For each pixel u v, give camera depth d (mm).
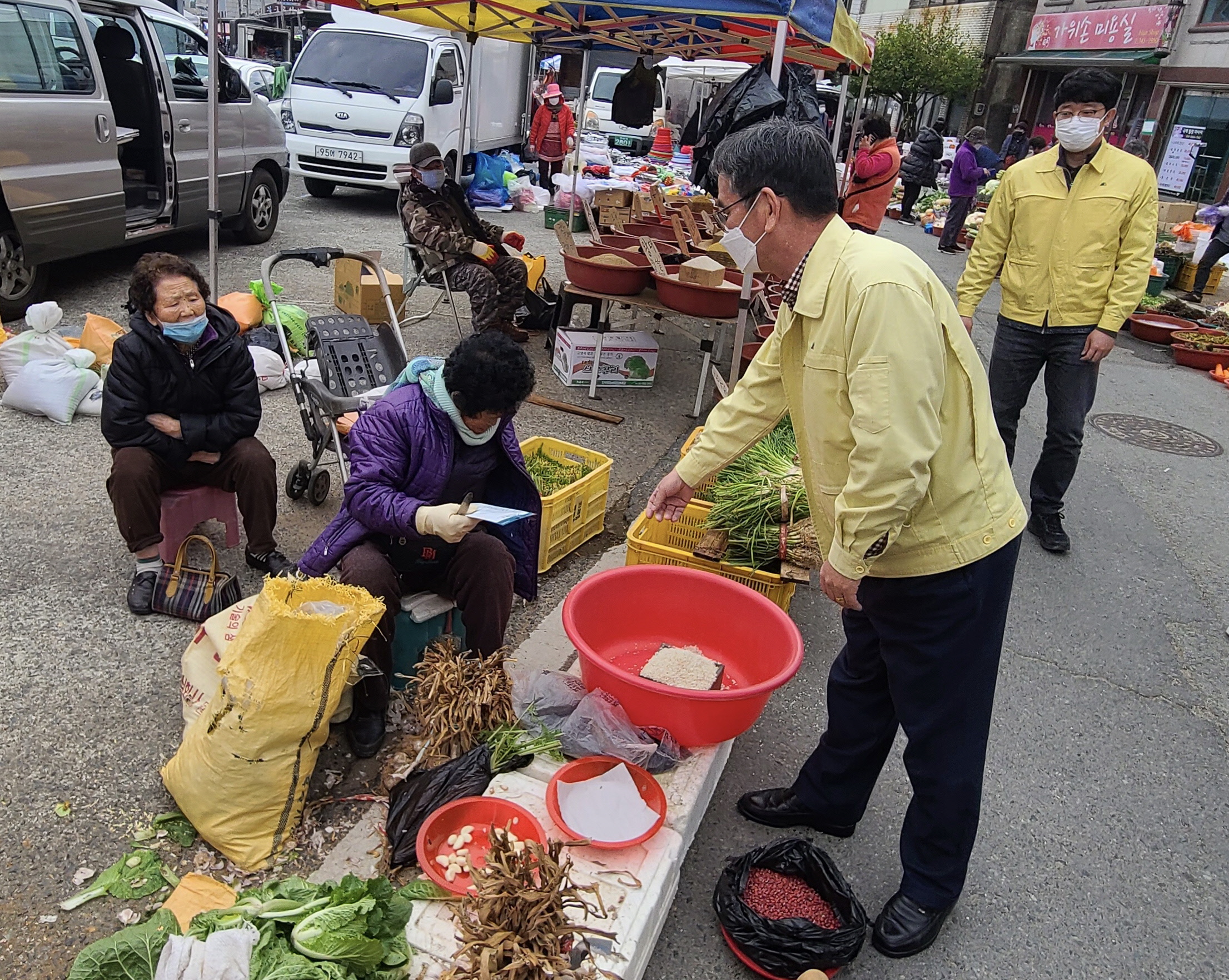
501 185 12789
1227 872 2803
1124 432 6852
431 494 2730
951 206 13906
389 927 1840
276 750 2279
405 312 7398
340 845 2420
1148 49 19828
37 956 2051
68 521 3865
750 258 2117
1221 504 5672
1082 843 2852
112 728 2756
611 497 4773
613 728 2414
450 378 2523
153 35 7090
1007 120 27125
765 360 2439
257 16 27250
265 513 3455
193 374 3230
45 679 2918
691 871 2553
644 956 2055
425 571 2891
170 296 3078
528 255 7742
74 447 4531
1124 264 4152
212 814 2320
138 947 1675
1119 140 21469
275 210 9227
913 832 2334
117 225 6652
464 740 2494
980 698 2156
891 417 1813
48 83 5855
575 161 8078
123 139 6676
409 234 6559
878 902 2523
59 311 4879
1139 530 5195
